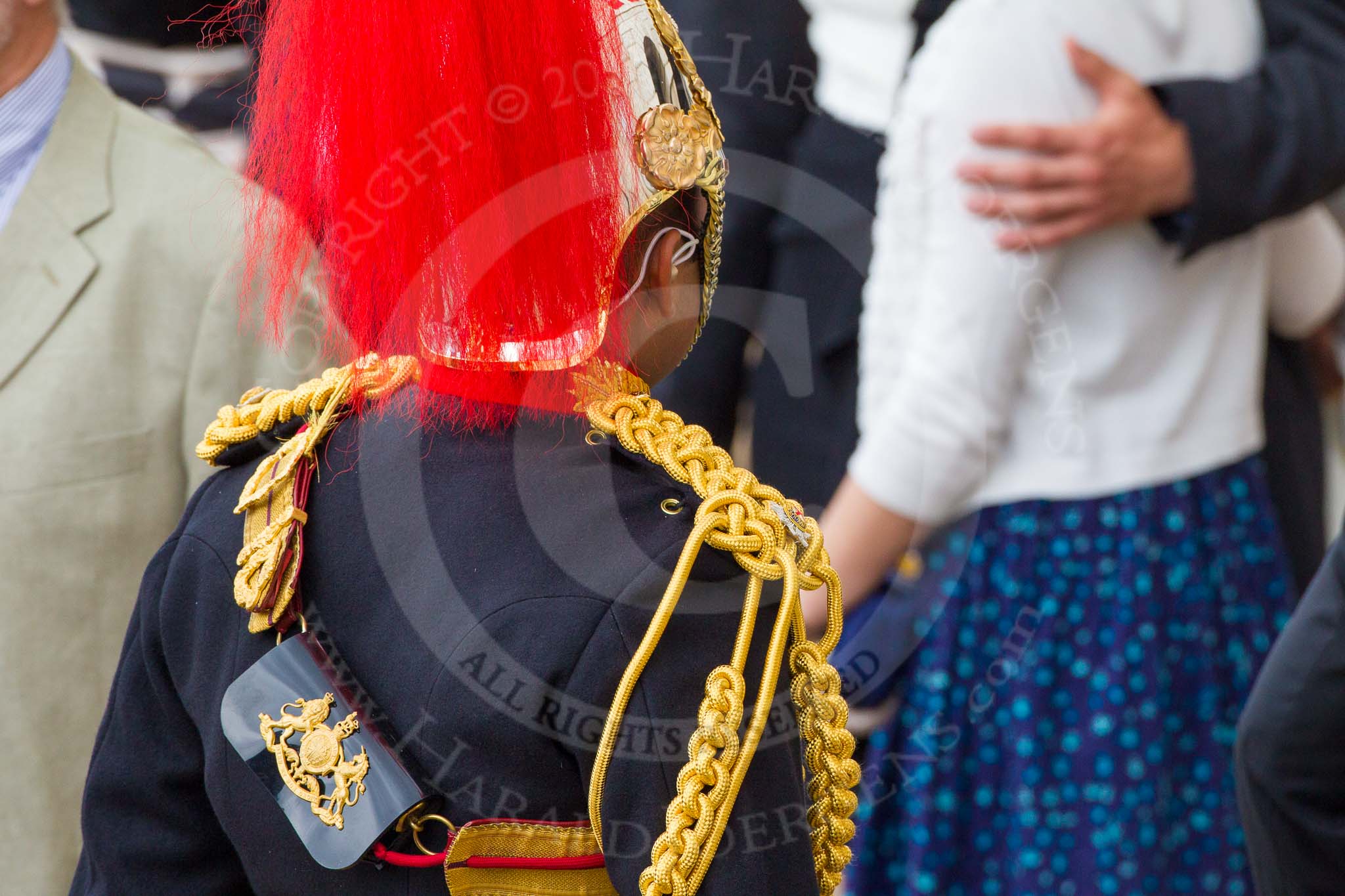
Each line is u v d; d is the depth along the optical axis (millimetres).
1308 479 6895
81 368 5504
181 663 3184
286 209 2955
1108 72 5688
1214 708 6164
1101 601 6012
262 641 3016
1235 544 6184
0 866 5508
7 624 5438
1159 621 6039
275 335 3303
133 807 3322
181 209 5633
